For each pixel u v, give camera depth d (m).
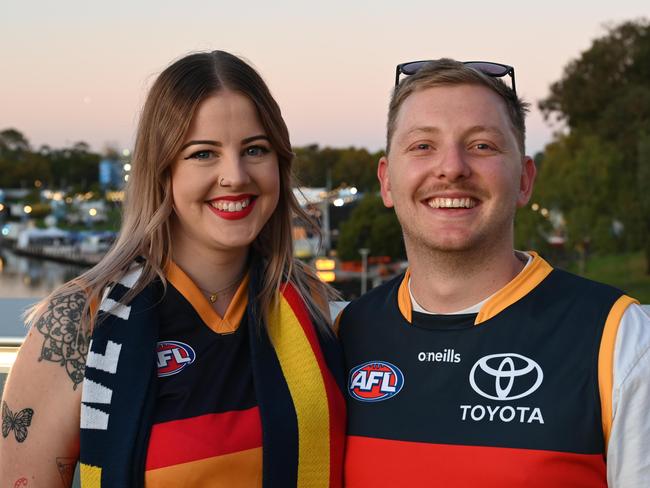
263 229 2.13
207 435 1.81
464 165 1.89
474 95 1.94
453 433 1.84
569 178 36.31
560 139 41.72
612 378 1.75
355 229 52.28
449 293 1.96
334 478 1.95
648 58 40.78
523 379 1.83
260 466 1.85
